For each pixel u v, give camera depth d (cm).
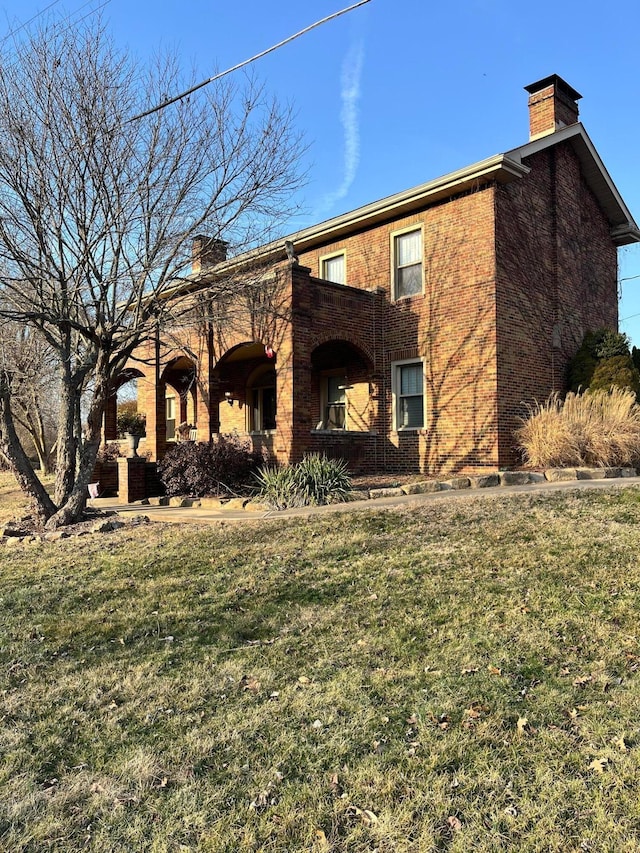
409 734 317
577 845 235
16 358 1135
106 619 511
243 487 1250
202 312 1214
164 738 324
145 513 1071
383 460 1436
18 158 903
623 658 380
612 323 1638
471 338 1280
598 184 1563
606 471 1084
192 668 408
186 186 1016
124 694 377
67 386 1034
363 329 1412
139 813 266
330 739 316
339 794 273
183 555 700
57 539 872
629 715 320
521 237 1320
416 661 397
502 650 401
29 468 1009
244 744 315
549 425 1184
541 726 317
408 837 245
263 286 1252
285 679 385
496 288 1241
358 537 702
